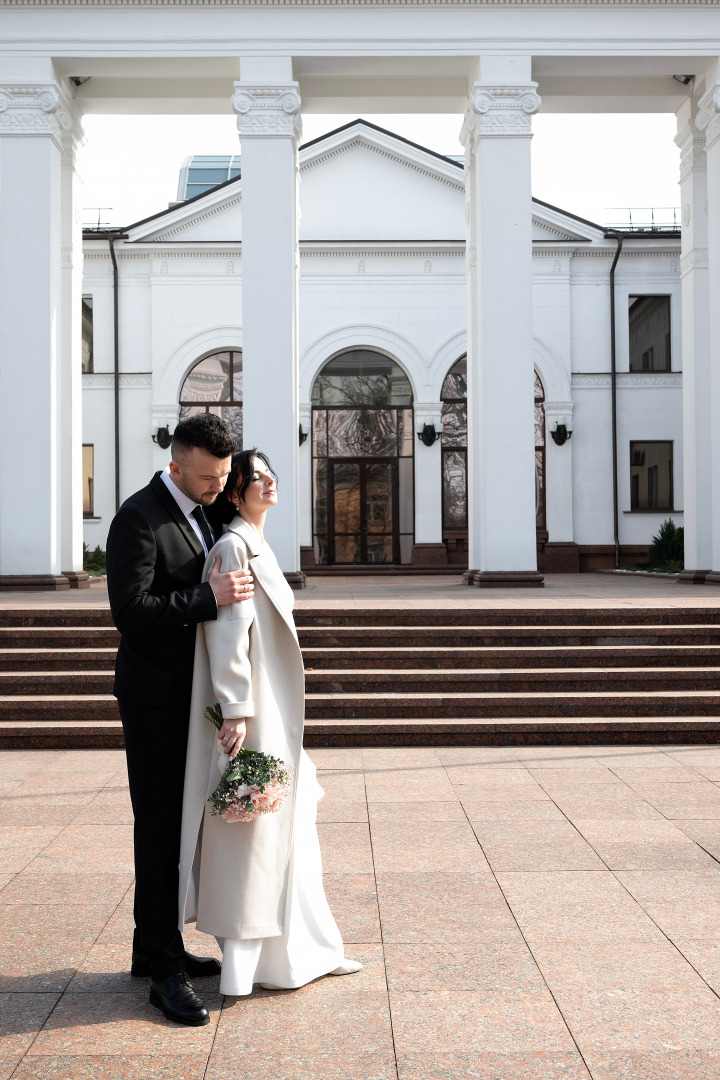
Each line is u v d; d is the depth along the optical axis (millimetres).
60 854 4496
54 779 6008
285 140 12742
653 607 8508
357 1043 2762
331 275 22578
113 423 22500
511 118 12828
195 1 12695
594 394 22875
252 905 3023
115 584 3025
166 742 3086
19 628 8312
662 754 6617
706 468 14039
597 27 12875
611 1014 2922
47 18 12688
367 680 7551
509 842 4641
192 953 3443
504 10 12828
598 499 22844
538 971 3230
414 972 3236
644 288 22922
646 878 4129
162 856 3053
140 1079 2570
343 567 21969
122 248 22406
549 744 6945
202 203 22297
